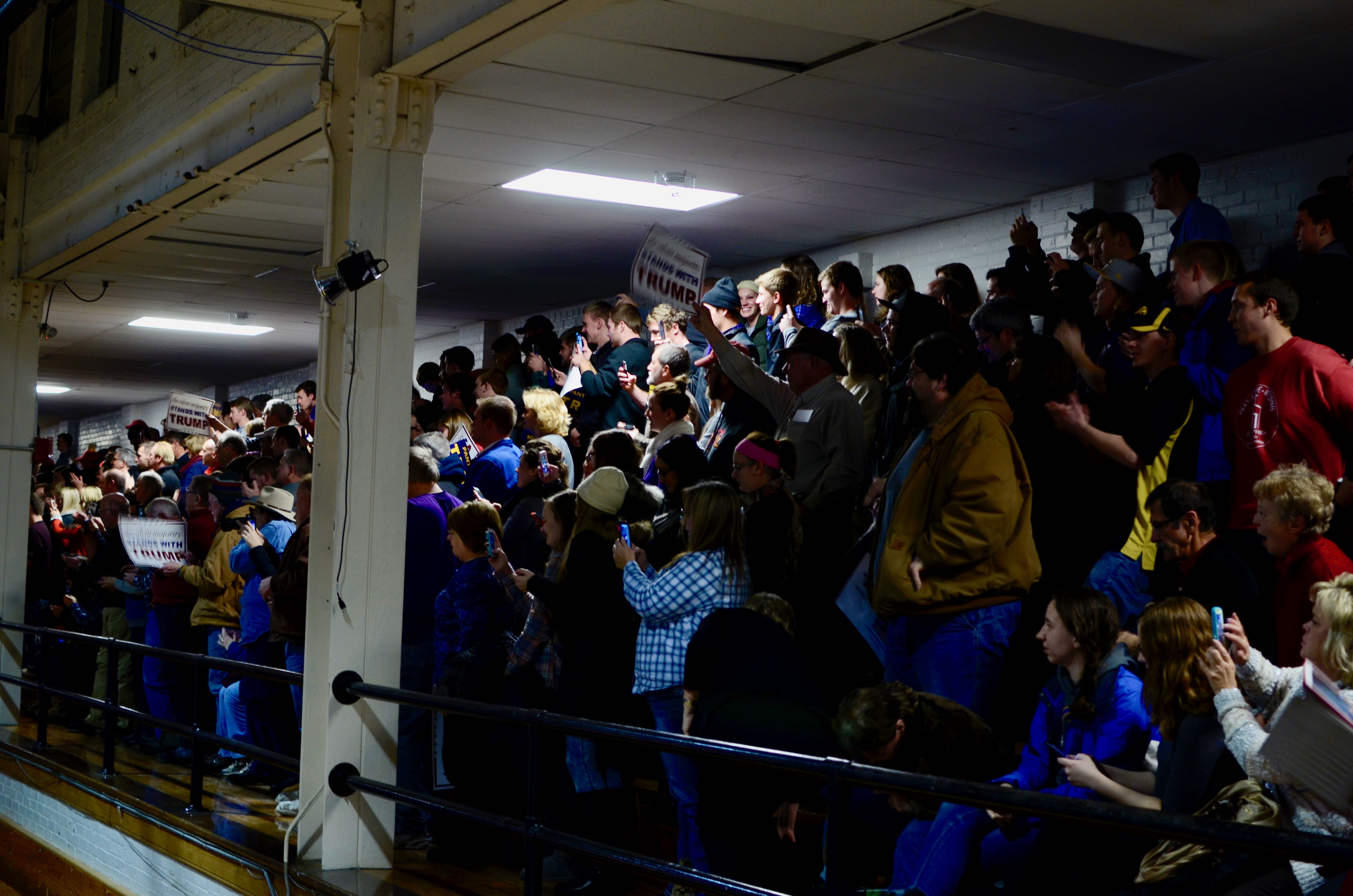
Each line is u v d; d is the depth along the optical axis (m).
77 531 10.84
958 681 4.35
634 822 5.00
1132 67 5.85
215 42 7.06
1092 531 5.09
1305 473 3.85
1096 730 3.80
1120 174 7.63
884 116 6.64
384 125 5.15
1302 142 6.84
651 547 5.23
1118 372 5.11
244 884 5.46
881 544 4.64
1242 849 2.24
